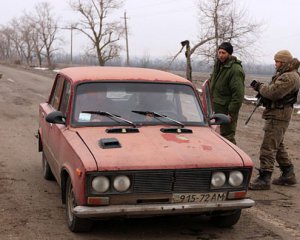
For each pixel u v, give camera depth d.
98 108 5.80
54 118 5.76
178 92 6.18
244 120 15.99
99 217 4.75
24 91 24.34
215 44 39.66
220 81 7.59
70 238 5.12
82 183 4.70
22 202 6.39
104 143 5.02
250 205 5.05
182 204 4.85
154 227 5.54
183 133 5.63
